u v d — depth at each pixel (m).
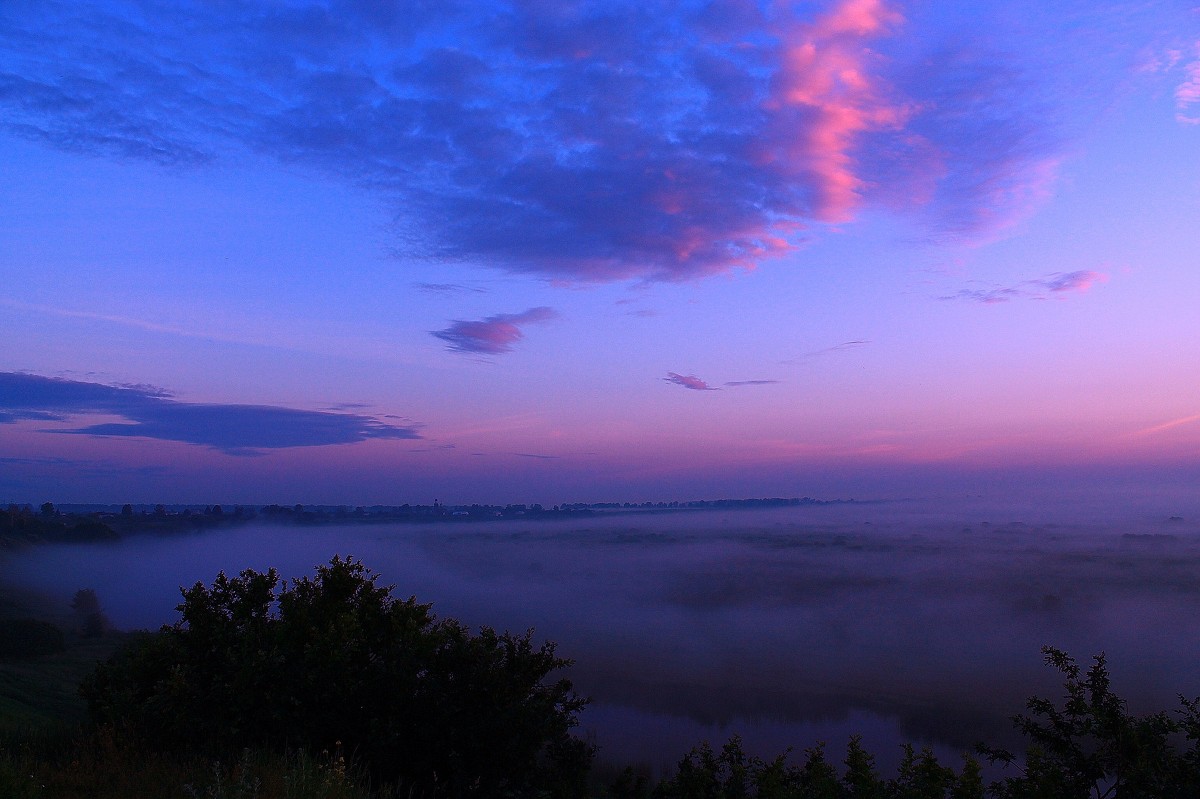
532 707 8.17
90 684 8.64
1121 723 7.95
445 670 8.22
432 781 7.73
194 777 6.50
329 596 8.92
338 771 6.39
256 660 7.84
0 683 19.27
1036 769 8.10
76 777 6.49
